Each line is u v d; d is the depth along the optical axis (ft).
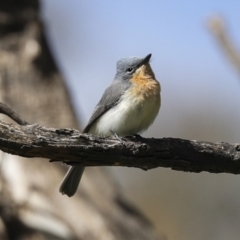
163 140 31.37
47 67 53.83
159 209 61.77
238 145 31.68
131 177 64.59
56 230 46.19
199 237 59.41
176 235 59.72
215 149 31.45
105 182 50.29
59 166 49.01
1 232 44.75
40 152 29.30
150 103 37.40
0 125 28.76
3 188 46.62
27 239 45.93
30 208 46.62
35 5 55.01
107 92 38.40
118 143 30.30
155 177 63.72
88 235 46.68
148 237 48.44
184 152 31.27
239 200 59.31
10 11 53.83
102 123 38.24
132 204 50.57
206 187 61.11
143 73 38.19
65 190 37.52
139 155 30.76
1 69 51.98
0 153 47.52
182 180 62.34
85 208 47.70
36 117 51.31
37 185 47.44
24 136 28.89
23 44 53.36
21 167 47.83
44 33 54.85
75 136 29.66
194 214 60.44
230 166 31.71
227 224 58.95
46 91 52.60
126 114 37.35
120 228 47.80
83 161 30.32
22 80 52.16
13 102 51.13
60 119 52.13
